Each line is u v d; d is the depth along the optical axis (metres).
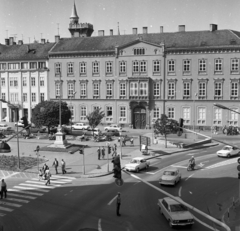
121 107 93.56
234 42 85.25
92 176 46.47
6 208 34.50
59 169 50.53
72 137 78.88
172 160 57.03
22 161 55.25
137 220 31.23
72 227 29.70
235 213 33.19
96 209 34.06
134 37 96.44
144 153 60.34
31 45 106.69
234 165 53.12
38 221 31.16
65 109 80.94
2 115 105.38
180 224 29.08
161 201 32.94
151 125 91.62
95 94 95.44
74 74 96.50
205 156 60.22
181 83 89.19
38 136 78.06
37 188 41.25
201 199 37.53
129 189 40.78
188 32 93.00
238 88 85.56
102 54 93.88
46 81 100.06
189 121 89.44
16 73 103.12
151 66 90.81
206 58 87.12
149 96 91.25
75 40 100.62
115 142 73.00
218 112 87.50
